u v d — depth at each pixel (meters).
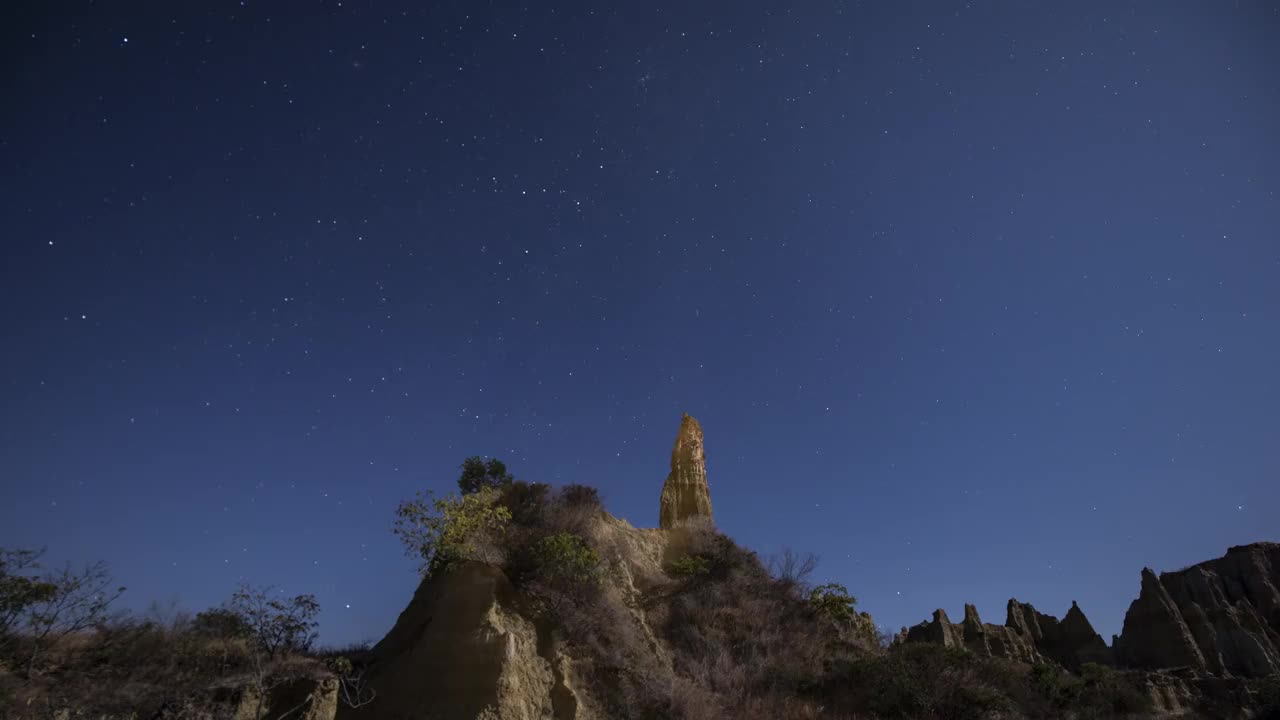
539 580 26.23
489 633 22.45
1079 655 54.31
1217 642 50.28
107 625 20.69
